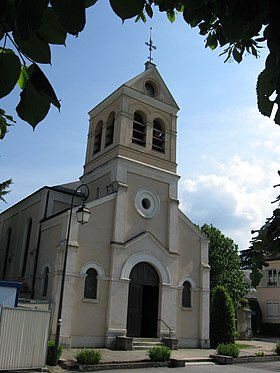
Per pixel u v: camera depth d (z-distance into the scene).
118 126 24.72
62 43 1.60
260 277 3.51
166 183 25.64
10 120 3.38
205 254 25.98
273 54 1.85
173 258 24.30
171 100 27.44
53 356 15.21
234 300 33.75
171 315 23.09
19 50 1.58
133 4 1.54
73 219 21.14
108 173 24.31
